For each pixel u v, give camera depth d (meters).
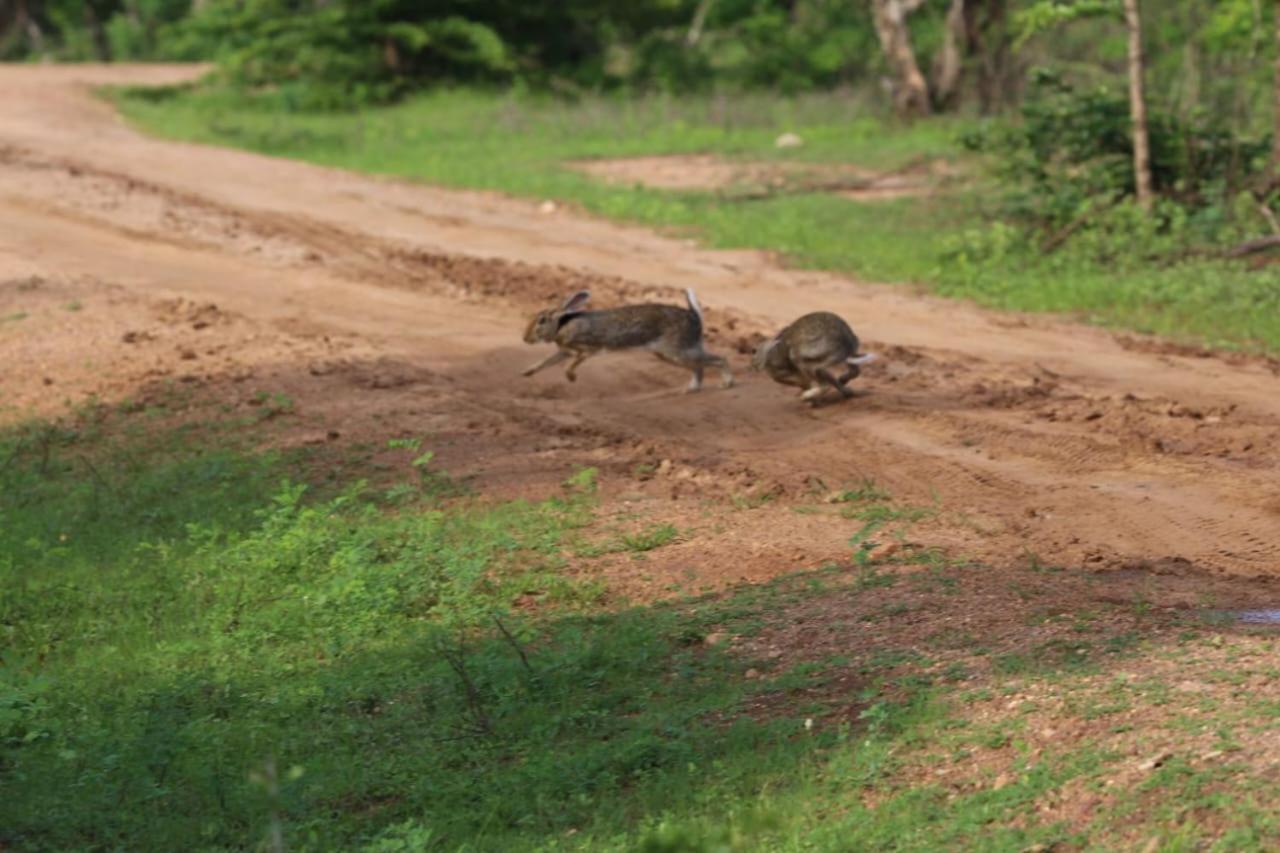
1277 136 54.34
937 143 85.69
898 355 39.88
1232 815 14.28
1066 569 23.44
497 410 36.50
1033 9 58.88
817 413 34.66
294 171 75.69
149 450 35.97
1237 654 18.05
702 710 19.02
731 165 80.38
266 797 18.02
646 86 118.50
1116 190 57.97
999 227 52.59
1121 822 14.59
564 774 17.78
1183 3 70.06
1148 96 60.56
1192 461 29.86
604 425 34.78
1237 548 25.14
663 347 36.25
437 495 30.34
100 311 48.25
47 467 35.66
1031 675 18.19
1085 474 29.52
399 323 46.00
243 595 25.98
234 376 40.81
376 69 116.50
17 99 106.69
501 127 97.50
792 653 20.42
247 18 120.50
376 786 18.53
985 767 16.20
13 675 22.62
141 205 64.31
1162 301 46.12
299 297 49.72
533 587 24.70
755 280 51.47
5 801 18.84
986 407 34.50
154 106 111.88
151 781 19.03
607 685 20.45
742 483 29.91
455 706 20.47
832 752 17.20
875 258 54.50
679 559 25.45
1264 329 42.22
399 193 69.69
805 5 128.12
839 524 26.91
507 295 49.62
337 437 35.03
